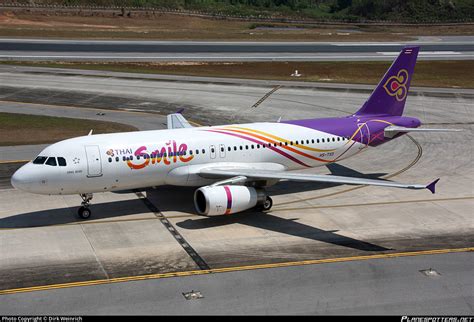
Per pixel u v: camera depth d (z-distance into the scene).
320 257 61.88
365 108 89.50
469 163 101.88
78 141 71.06
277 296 53.00
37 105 145.75
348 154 87.50
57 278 55.78
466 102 154.38
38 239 65.81
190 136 76.50
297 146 82.50
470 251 64.06
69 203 79.06
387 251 63.78
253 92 165.75
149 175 73.31
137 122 129.38
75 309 49.84
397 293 54.03
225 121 132.62
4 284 54.28
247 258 61.34
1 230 68.50
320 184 90.00
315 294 53.53
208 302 51.59
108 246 64.00
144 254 61.91
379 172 96.31
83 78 180.00
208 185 78.12
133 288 53.94
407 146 113.19
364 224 72.56
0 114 134.88
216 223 72.19
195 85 174.12
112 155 70.31
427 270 59.00
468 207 79.38
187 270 58.06
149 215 74.62
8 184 86.81
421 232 69.88
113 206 78.00
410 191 86.44
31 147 107.25
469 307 51.59
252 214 75.94
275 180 78.19
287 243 65.81
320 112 142.38
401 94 90.94
